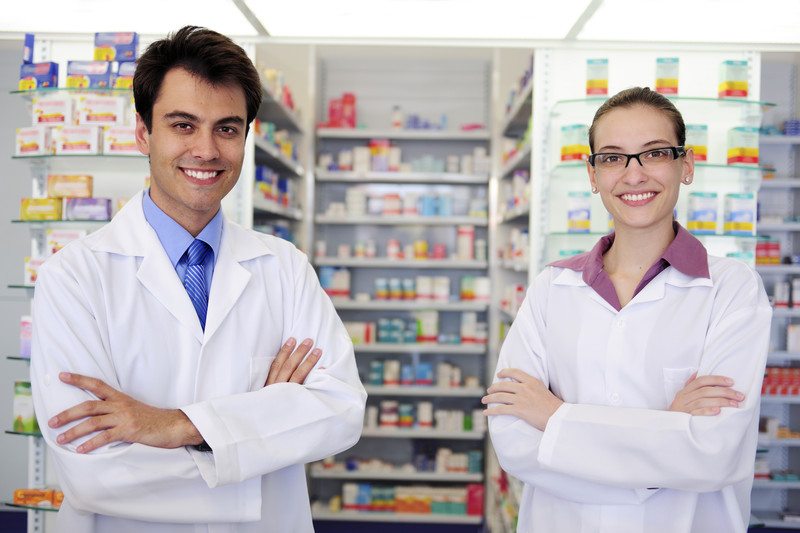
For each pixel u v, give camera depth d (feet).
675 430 4.12
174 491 4.06
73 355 4.16
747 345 4.39
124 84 7.89
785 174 16.52
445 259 15.72
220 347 4.54
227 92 4.27
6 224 14.87
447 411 15.15
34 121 8.05
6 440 14.67
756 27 8.02
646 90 4.61
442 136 15.79
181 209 4.52
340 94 16.72
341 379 4.75
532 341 5.05
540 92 8.97
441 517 14.39
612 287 4.74
